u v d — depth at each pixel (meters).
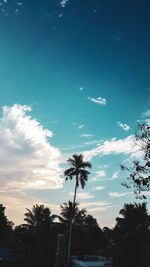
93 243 96.44
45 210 99.12
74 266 81.88
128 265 82.88
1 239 110.38
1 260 92.38
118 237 87.12
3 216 113.69
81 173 77.81
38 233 92.44
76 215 94.38
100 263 79.38
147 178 14.66
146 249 82.06
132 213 91.69
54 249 88.06
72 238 92.88
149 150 14.76
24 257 88.69
